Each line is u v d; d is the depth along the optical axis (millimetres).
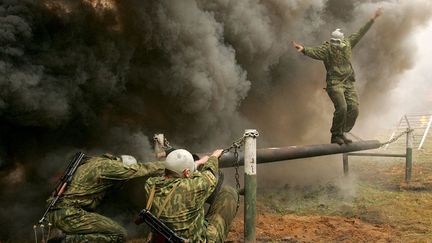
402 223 6848
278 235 6211
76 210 4203
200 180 3830
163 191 3742
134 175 4320
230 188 4801
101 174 4262
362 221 7000
